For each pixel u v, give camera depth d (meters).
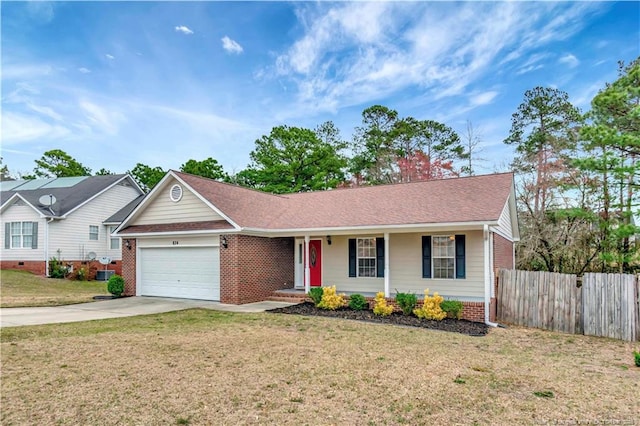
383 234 15.07
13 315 12.42
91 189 27.72
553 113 27.84
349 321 11.70
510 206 17.58
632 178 19.08
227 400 5.45
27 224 24.34
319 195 19.25
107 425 4.67
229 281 14.92
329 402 5.43
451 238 14.52
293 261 17.59
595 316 11.08
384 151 37.16
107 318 11.90
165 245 16.69
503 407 5.37
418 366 7.16
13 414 4.94
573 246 21.73
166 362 7.16
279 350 8.12
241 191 18.52
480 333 10.59
